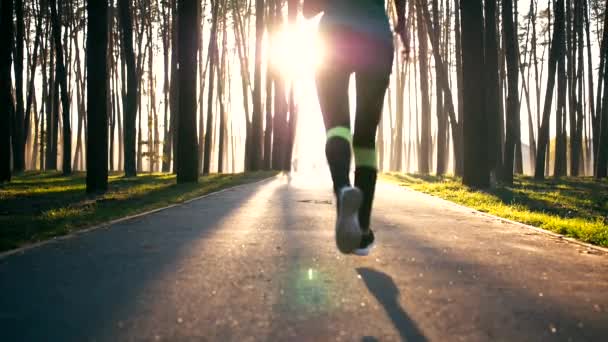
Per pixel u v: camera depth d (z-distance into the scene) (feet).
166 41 124.88
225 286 9.41
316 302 8.34
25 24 128.88
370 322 7.32
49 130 126.82
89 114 44.75
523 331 7.07
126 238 16.02
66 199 37.78
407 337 6.71
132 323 7.16
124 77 124.98
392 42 9.36
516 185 70.28
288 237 16.37
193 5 58.54
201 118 130.41
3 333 6.73
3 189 52.65
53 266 11.44
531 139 135.85
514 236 18.53
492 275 10.96
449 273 11.02
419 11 115.96
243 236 16.53
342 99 9.02
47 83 139.44
